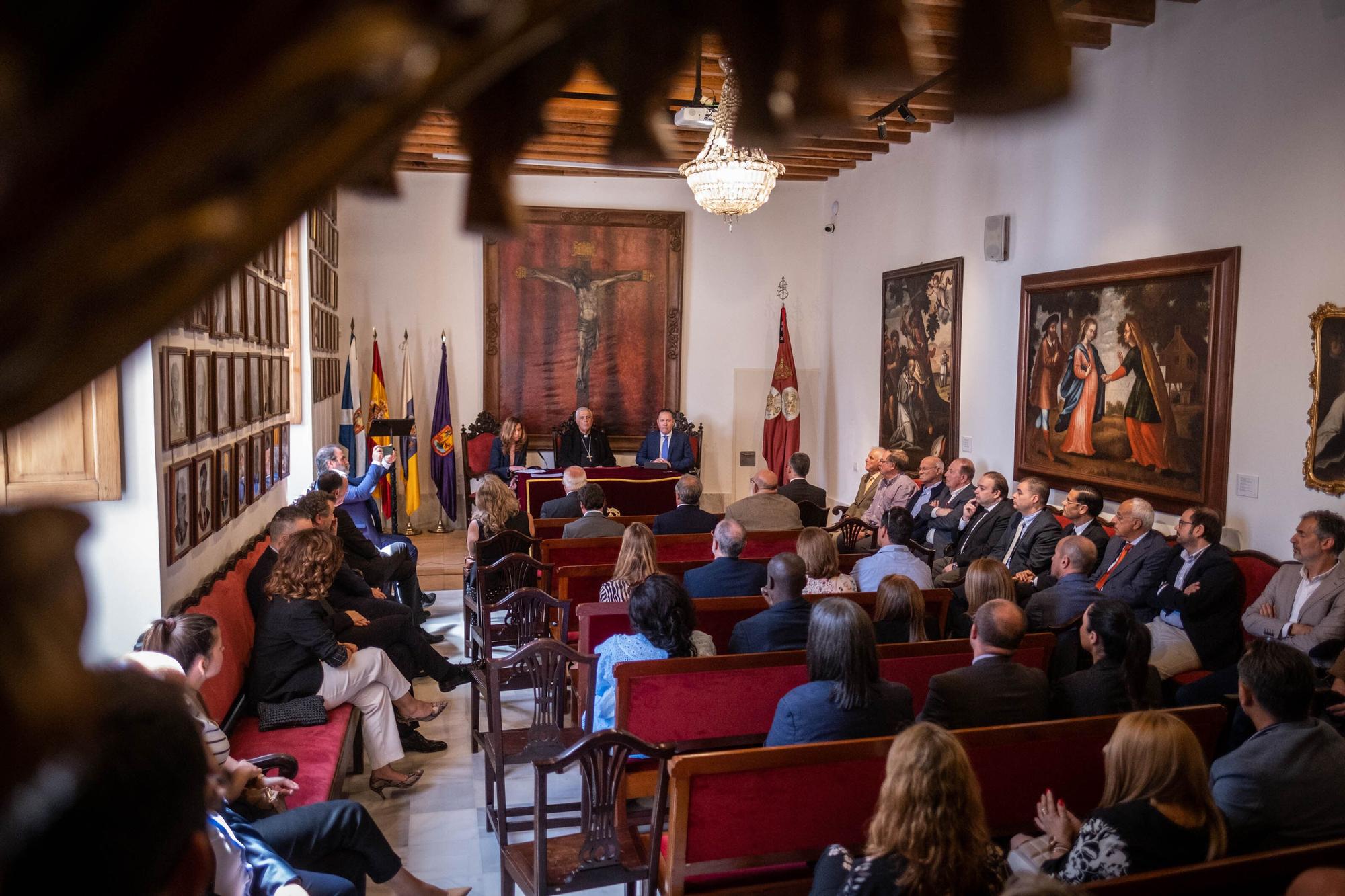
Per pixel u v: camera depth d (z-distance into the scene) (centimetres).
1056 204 806
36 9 25
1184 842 249
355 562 664
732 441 1307
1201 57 649
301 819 321
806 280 1305
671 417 1195
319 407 947
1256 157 607
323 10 25
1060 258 804
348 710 473
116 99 25
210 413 497
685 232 1274
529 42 28
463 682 597
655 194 1262
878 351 1140
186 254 25
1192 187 661
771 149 43
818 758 296
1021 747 317
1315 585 508
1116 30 729
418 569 982
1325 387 555
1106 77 742
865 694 328
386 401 1159
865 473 1182
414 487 1162
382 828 456
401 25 25
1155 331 691
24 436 350
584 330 1254
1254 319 609
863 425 1185
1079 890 175
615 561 648
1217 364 634
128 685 111
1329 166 555
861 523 807
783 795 298
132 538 403
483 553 669
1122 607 367
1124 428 725
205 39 25
